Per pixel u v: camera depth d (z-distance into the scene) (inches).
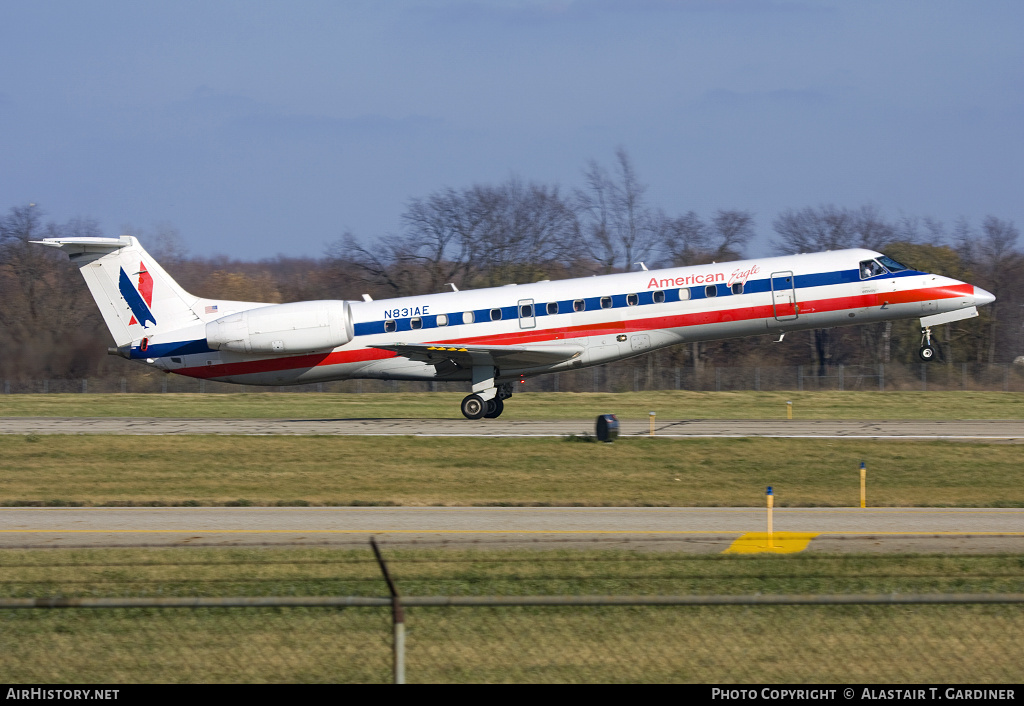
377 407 6471.5
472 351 4559.5
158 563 2203.5
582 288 4763.8
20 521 2743.6
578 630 1732.3
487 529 2591.0
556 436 4379.9
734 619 1780.3
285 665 1598.2
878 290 4579.2
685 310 4660.4
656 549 2330.2
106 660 1622.8
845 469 3553.2
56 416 5984.3
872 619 1781.5
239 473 3558.1
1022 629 1739.7
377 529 2600.9
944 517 2748.5
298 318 4776.1
